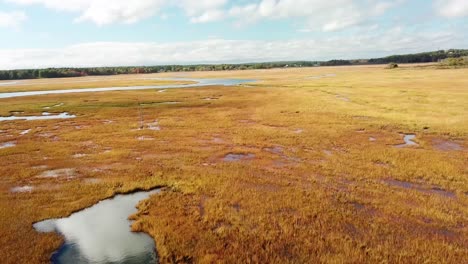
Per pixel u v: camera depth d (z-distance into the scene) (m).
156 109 38.28
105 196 13.05
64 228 10.62
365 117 30.16
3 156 19.00
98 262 8.76
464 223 10.46
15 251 9.02
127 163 17.58
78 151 20.03
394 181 14.45
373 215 11.11
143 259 8.90
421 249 8.98
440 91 46.06
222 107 39.25
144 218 11.14
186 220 10.94
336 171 15.73
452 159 17.17
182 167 16.81
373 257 8.66
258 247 9.23
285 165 16.91
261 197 12.67
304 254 8.85
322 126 26.73
